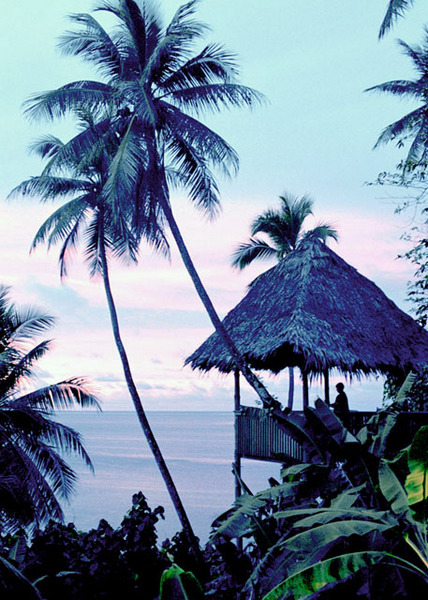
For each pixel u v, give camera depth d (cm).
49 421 2580
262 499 940
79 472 13488
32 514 2423
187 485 11350
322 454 961
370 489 898
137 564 898
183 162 2105
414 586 714
